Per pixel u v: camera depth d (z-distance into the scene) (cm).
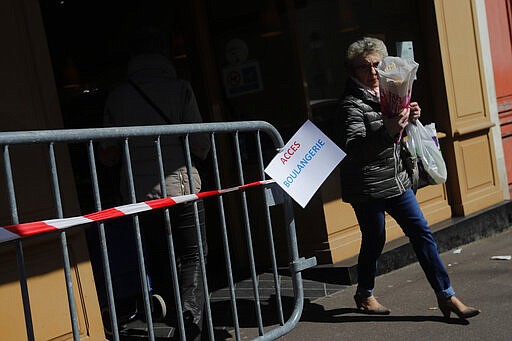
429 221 690
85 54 649
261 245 630
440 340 442
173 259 373
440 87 712
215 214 639
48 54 433
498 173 770
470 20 745
